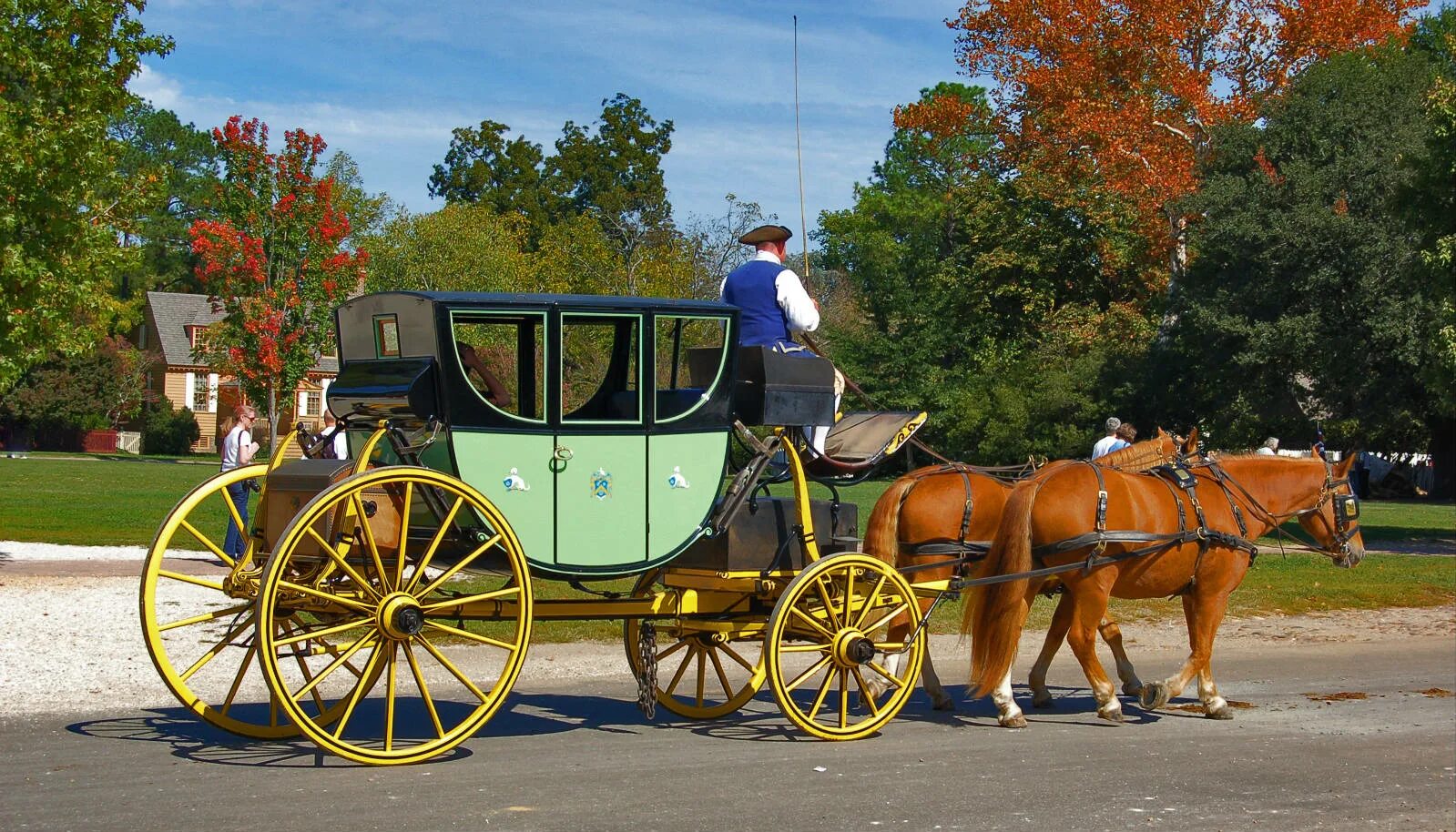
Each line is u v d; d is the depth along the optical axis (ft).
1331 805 24.14
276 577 23.47
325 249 127.24
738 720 31.07
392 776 24.22
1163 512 31.17
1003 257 158.40
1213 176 113.50
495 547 25.88
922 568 30.99
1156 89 126.82
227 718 27.20
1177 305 119.24
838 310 175.11
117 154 54.39
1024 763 26.78
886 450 31.32
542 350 27.17
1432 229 79.00
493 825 21.09
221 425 225.56
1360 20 120.98
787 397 28.73
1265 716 32.55
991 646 29.84
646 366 26.89
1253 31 124.98
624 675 36.83
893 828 21.68
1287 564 63.67
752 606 29.63
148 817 21.18
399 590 24.73
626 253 147.74
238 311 125.49
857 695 34.71
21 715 29.48
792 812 22.47
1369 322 100.07
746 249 136.67
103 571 52.49
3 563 54.70
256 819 21.12
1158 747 28.66
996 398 143.43
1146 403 130.93
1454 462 133.18
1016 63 129.90
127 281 260.21
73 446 211.61
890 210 221.87
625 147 256.32
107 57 53.36
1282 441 135.54
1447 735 30.60
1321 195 106.63
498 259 160.45
